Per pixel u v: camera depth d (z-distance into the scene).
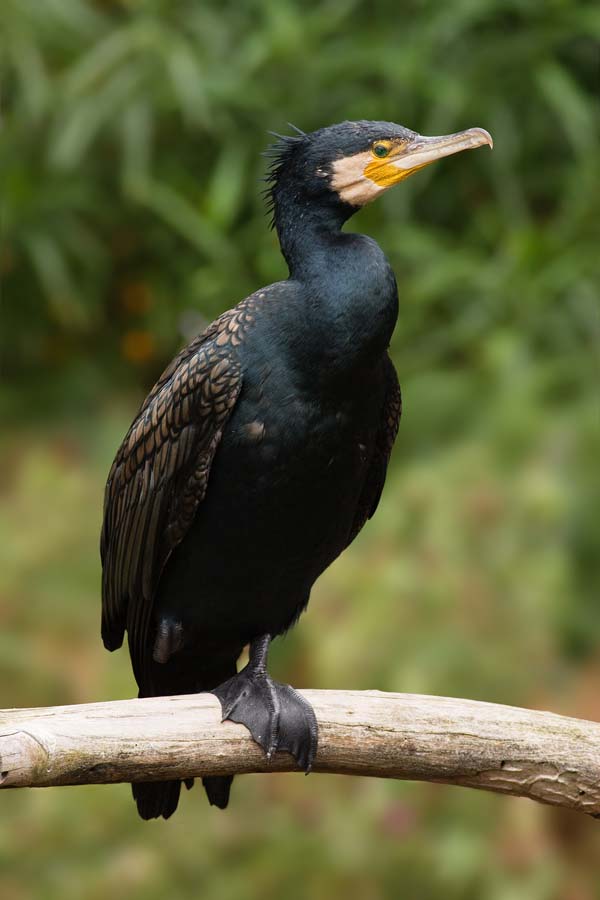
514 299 11.73
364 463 6.43
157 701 5.70
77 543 11.63
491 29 12.58
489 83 12.27
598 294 11.63
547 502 10.59
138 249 13.04
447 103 11.94
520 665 10.16
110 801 10.25
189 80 11.77
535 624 10.27
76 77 12.03
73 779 5.38
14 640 10.99
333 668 10.17
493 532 10.66
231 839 10.09
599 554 10.80
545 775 5.75
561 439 11.02
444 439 11.55
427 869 9.60
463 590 10.38
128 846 10.12
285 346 6.14
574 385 11.62
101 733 5.45
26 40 12.45
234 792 10.41
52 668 10.88
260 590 6.51
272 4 12.16
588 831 9.91
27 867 10.00
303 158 6.54
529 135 12.44
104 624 7.23
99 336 13.33
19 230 12.28
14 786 5.23
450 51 12.39
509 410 11.15
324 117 12.30
